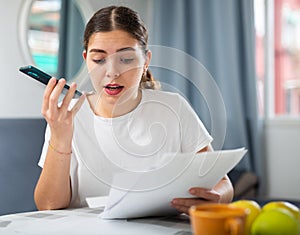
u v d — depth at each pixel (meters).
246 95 3.36
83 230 0.95
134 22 1.09
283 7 3.50
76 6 3.11
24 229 0.95
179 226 1.00
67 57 3.05
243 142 3.31
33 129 2.54
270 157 3.42
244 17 3.33
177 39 3.62
